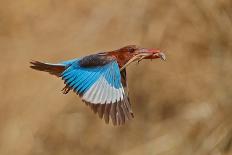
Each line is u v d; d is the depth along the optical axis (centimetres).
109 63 675
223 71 1398
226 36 1417
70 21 1476
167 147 1341
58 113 1383
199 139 1344
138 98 1402
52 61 1444
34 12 1507
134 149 1345
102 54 691
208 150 1329
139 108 1394
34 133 1369
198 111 1371
